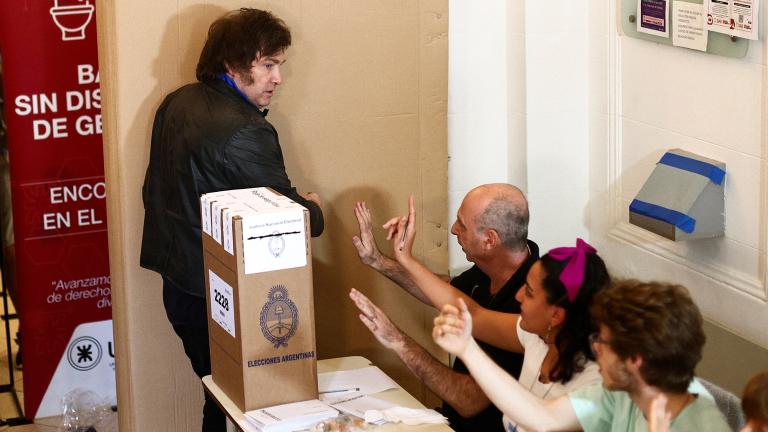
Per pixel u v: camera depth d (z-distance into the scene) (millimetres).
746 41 3389
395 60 3951
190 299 3582
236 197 3004
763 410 2049
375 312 2941
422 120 4027
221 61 3482
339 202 4000
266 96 3562
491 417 3049
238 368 2904
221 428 3691
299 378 2941
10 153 4332
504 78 4301
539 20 4113
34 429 4508
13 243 4594
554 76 4184
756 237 3461
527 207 3209
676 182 3637
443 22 3977
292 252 2859
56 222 4453
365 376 3193
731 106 3506
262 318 2867
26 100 4301
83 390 4637
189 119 3453
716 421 2178
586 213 4344
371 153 3998
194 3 3701
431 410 2945
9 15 4211
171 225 3529
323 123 3924
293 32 3824
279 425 2809
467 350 2377
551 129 4234
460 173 4352
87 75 4355
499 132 4352
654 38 3805
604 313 2170
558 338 2549
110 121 3729
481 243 3197
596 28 4109
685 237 3580
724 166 3564
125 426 3967
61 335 4562
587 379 2533
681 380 2131
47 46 4277
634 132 4012
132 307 3854
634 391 2191
